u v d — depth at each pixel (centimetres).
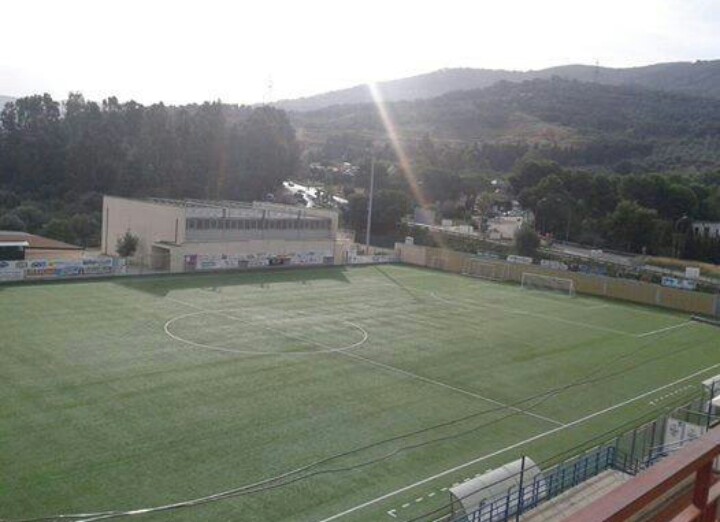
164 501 2273
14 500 2209
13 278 5534
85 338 4103
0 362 3556
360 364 3997
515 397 3641
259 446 2759
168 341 4166
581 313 6031
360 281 6875
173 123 11662
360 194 10038
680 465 453
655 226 9719
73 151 10506
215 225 6862
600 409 3550
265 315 5038
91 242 8900
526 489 2177
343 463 2667
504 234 10300
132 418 2945
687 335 5469
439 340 4694
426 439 2975
